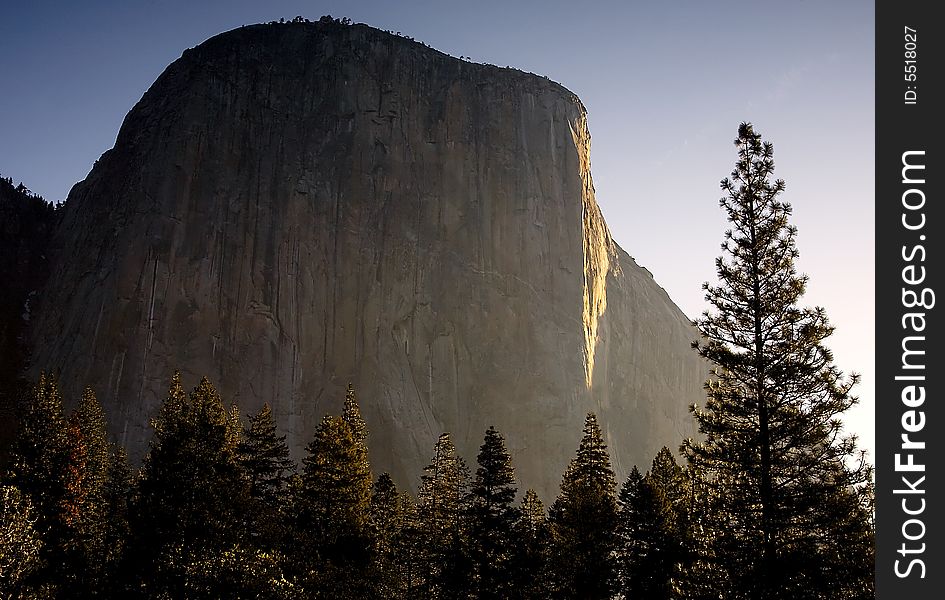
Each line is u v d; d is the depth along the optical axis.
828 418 22.94
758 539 22.56
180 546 27.91
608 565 35.62
